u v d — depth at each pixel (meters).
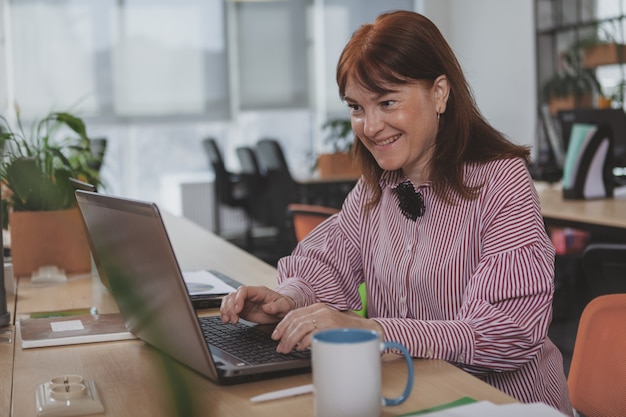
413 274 1.62
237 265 2.39
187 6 8.52
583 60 7.21
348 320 1.36
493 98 8.60
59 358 1.46
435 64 1.54
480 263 1.52
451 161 1.58
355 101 1.57
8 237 3.05
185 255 2.60
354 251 1.82
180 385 0.80
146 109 8.45
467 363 1.38
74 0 8.12
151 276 1.25
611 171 4.26
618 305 1.57
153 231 1.16
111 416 1.15
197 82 8.61
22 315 1.85
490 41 8.59
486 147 1.59
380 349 1.05
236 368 1.24
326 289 1.76
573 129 4.29
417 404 1.13
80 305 1.95
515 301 1.45
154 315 1.33
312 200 7.20
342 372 1.00
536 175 5.30
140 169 8.59
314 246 1.86
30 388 1.29
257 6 8.75
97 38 8.22
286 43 8.88
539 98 7.75
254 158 7.39
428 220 1.62
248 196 7.71
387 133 1.56
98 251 1.49
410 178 1.67
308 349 1.35
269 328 1.52
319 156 7.35
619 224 3.44
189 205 8.54
